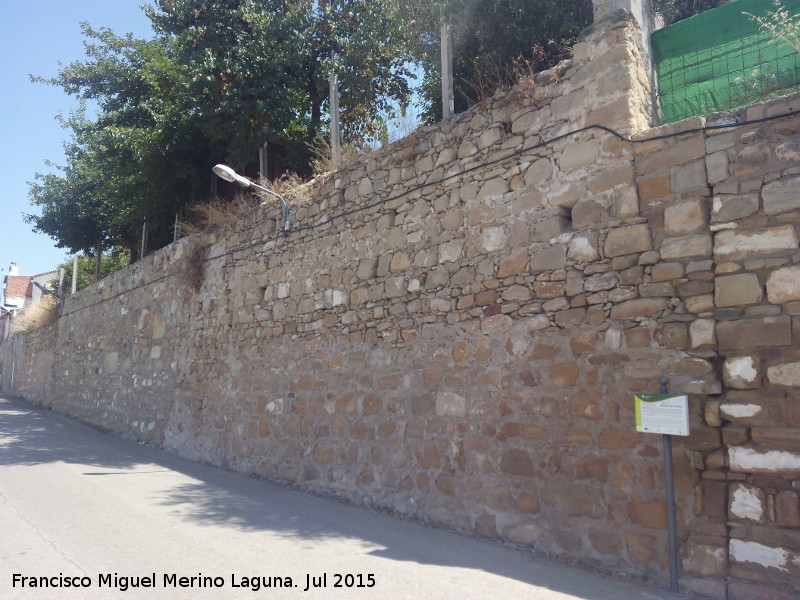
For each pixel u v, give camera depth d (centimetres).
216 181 1425
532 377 554
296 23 1209
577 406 516
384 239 739
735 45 560
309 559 510
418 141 711
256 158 1271
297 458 821
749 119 447
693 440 441
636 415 452
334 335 793
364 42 1227
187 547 546
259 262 964
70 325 1970
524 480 545
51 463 1022
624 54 528
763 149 436
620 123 520
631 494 472
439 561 504
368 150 835
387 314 718
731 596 409
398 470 672
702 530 429
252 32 1185
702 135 467
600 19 551
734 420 425
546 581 454
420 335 670
